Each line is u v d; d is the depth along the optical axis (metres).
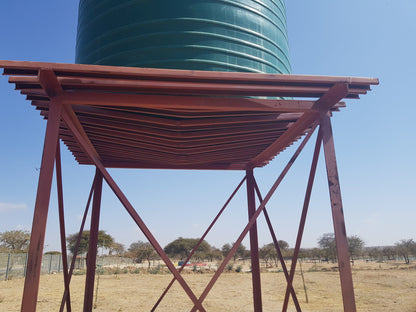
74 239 54.88
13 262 28.92
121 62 5.22
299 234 5.65
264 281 27.80
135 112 5.22
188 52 5.05
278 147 7.14
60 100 4.07
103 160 8.05
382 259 66.31
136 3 5.38
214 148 6.90
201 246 84.81
